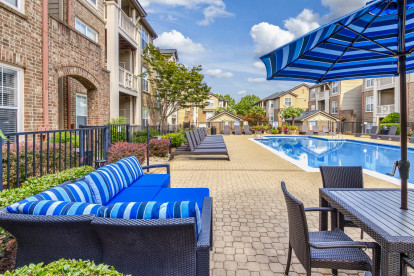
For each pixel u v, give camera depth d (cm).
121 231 147
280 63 297
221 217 376
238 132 2772
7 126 589
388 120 2036
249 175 668
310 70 341
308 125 2955
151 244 152
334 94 3166
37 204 162
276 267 250
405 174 212
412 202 229
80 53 890
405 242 157
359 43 293
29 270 114
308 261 193
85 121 1092
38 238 160
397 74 345
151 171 716
